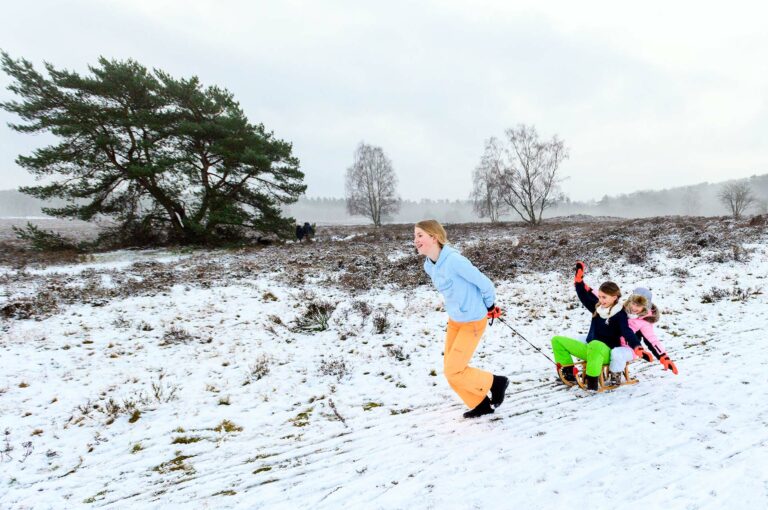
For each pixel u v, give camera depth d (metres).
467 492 2.58
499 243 17.98
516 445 3.09
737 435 2.99
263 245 22.92
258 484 2.86
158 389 4.46
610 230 19.20
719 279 9.30
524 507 2.39
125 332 6.90
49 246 19.42
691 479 2.53
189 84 20.61
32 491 2.85
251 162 20.92
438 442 3.24
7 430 3.70
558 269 11.92
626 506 2.34
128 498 2.76
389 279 11.79
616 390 3.99
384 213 47.97
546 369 4.74
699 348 5.10
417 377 4.78
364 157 47.25
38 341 6.35
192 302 9.14
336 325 7.28
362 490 2.70
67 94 19.27
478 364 5.03
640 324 3.81
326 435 3.52
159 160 19.39
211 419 3.89
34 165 18.28
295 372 5.11
